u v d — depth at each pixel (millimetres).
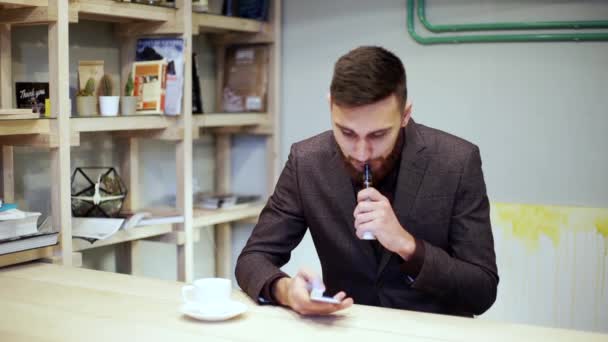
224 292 1401
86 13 2348
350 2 2986
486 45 2727
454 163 1581
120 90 2699
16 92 2160
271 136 3148
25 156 2336
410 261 1445
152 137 2564
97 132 2598
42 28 2371
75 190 2516
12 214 1859
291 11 3125
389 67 1319
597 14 2533
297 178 1694
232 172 3336
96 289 1618
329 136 1703
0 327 1329
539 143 2674
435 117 2852
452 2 2773
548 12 2607
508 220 2701
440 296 1500
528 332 1309
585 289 2592
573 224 2600
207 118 2773
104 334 1286
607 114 2553
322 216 1656
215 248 3287
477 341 1254
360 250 1619
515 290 2701
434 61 2830
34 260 2004
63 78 2027
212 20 2748
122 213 2596
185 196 2588
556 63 2617
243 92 3119
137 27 2596
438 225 1583
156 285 1656
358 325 1343
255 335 1278
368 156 1373
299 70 3127
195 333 1292
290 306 1462
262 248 1670
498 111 2732
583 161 2607
